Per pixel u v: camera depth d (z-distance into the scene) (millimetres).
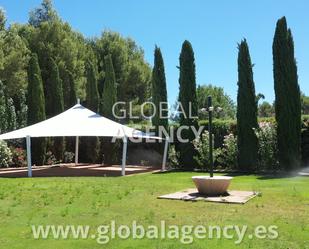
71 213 10453
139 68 47062
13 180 18906
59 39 40344
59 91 31281
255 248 7230
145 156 29328
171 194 13367
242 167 22859
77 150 30609
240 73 23031
